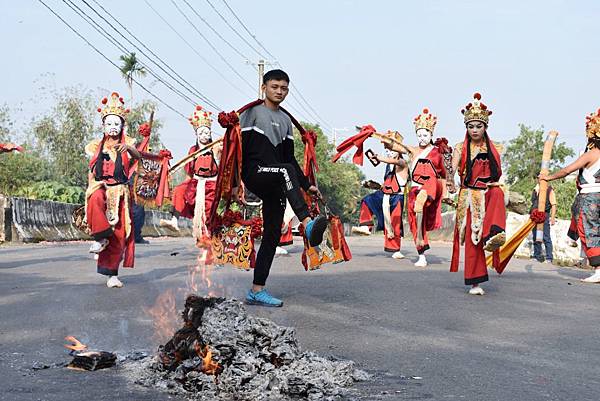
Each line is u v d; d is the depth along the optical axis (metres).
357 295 7.33
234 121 6.11
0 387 3.63
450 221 26.25
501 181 7.68
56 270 9.67
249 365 3.62
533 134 46.28
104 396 3.49
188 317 3.94
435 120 11.30
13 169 27.62
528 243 15.89
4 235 17.05
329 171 64.12
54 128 43.22
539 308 6.93
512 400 3.60
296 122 6.78
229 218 6.71
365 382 3.88
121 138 8.15
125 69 36.72
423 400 3.54
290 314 6.08
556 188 25.78
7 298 6.83
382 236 32.72
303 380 3.57
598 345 5.17
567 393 3.77
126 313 5.94
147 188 8.49
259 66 44.09
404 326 5.68
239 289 7.58
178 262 10.95
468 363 4.43
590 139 9.71
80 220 7.75
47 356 4.37
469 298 7.43
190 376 3.62
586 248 9.72
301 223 5.84
